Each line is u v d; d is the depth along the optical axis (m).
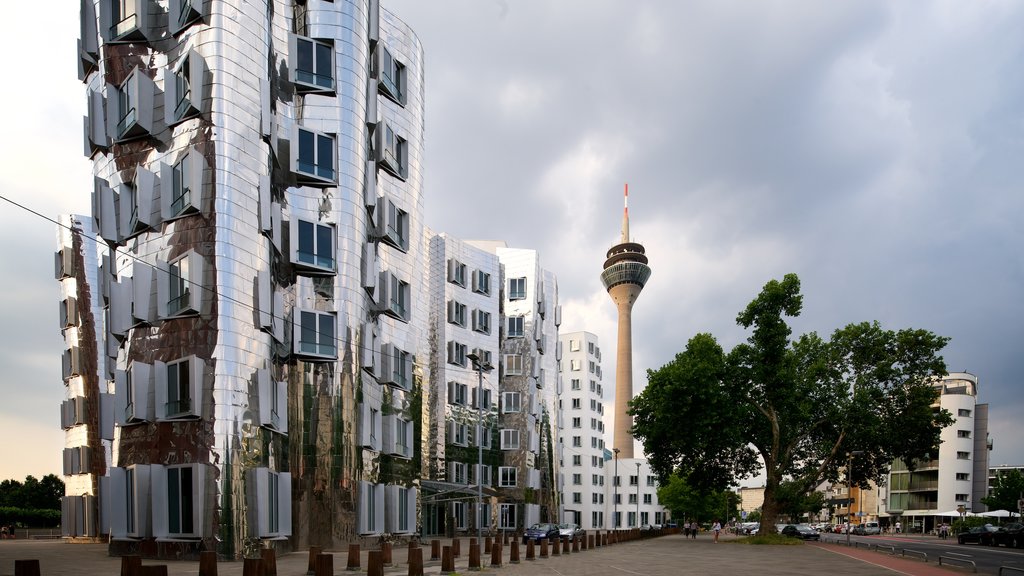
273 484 29.97
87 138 34.53
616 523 113.81
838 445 48.56
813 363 48.84
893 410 48.53
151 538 27.66
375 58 39.81
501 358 69.50
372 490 36.72
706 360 47.16
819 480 50.62
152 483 27.83
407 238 42.69
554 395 78.25
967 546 49.59
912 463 50.34
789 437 49.88
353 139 35.88
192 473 27.34
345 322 34.72
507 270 72.38
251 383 29.06
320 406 33.94
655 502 121.88
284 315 32.97
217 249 28.61
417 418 44.19
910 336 48.16
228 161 29.31
